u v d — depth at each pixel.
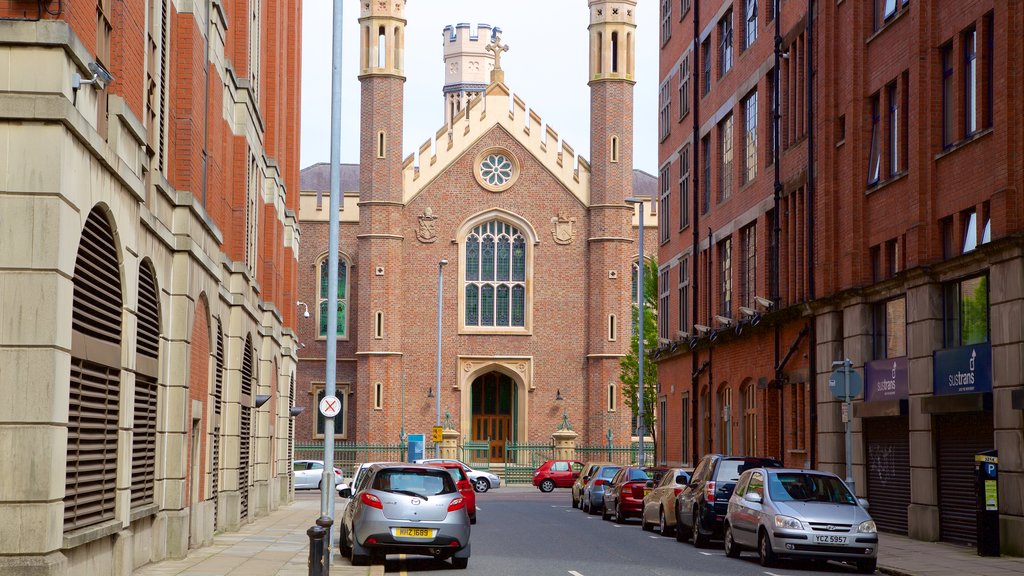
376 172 67.00
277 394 39.78
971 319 23.28
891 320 27.19
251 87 28.77
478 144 68.62
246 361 30.53
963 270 23.19
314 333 69.06
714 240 42.50
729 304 40.97
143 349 17.69
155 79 17.42
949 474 24.11
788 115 34.16
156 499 19.12
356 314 69.00
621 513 32.16
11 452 11.63
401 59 67.69
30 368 11.66
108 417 14.79
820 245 30.84
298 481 55.75
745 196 38.53
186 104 19.70
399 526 19.22
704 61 44.91
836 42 30.59
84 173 12.62
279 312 39.41
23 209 11.66
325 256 69.38
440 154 68.38
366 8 67.81
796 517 19.45
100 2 13.66
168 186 18.61
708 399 42.78
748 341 37.44
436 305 67.62
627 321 67.69
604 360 67.19
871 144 28.86
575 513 38.22
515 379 68.00
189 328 19.97
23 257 11.66
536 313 68.19
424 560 21.09
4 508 11.61
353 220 69.44
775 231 34.84
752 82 37.69
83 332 13.49
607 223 67.81
